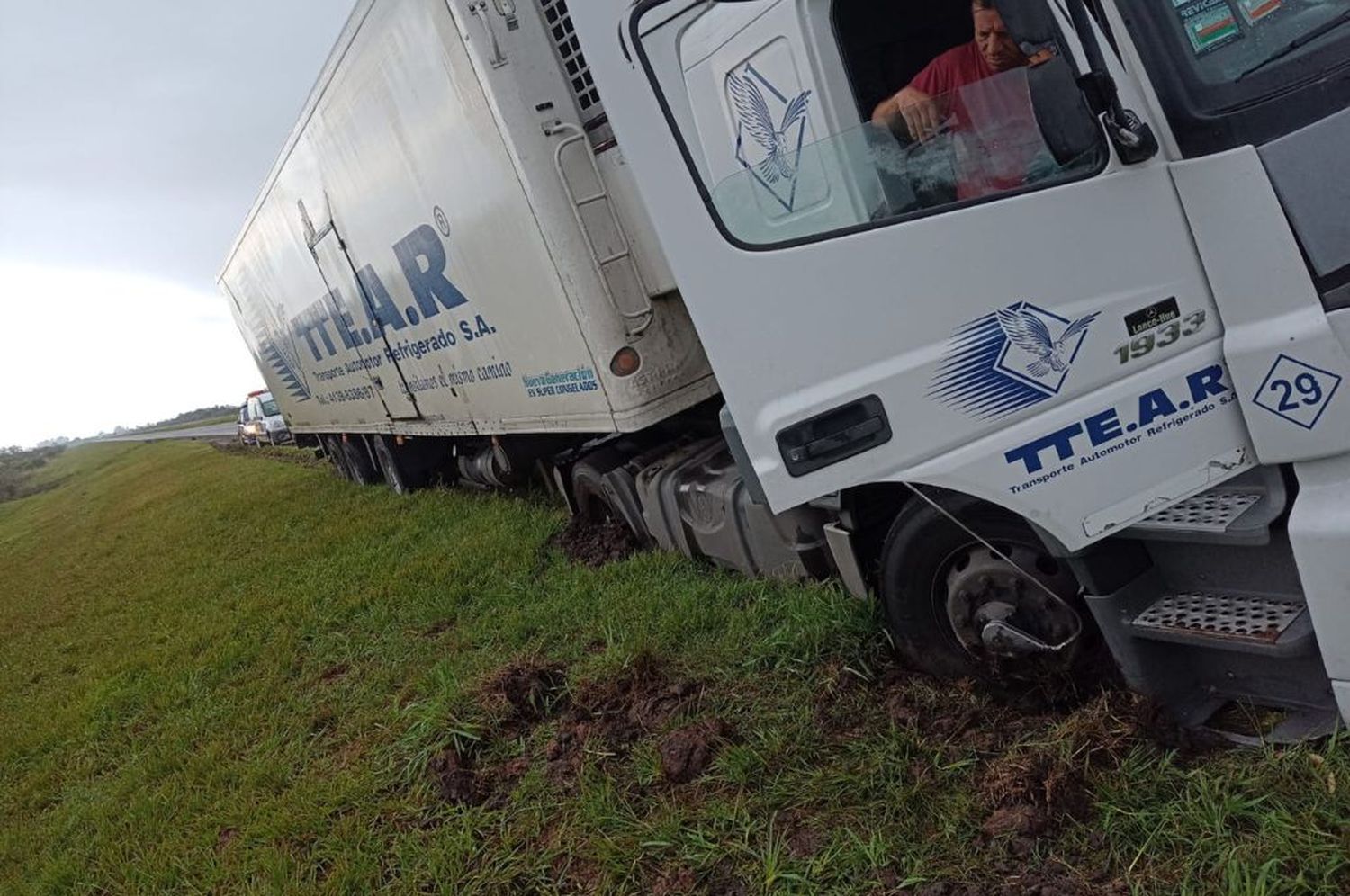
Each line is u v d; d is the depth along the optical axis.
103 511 25.72
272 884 3.68
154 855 4.29
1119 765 2.75
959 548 3.16
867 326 2.62
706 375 4.99
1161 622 2.71
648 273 4.79
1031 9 2.27
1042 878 2.55
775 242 2.64
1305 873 2.27
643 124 2.59
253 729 5.44
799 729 3.52
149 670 7.37
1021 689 3.20
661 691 4.15
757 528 4.54
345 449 14.30
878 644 3.76
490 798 3.86
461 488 10.88
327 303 10.00
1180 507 2.73
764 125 3.02
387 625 6.42
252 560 10.59
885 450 2.66
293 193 9.29
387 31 5.54
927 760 3.14
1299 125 2.32
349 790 4.21
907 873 2.73
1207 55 2.38
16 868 4.82
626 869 3.14
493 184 5.08
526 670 4.55
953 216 2.59
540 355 5.46
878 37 3.09
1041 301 2.60
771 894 2.82
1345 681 2.39
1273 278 2.38
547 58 4.73
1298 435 2.41
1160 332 2.57
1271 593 2.63
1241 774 2.59
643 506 5.66
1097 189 2.53
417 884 3.44
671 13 2.71
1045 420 2.64
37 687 8.38
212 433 57.62
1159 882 2.42
